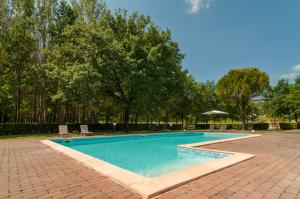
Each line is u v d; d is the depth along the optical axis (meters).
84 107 27.19
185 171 4.98
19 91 23.55
